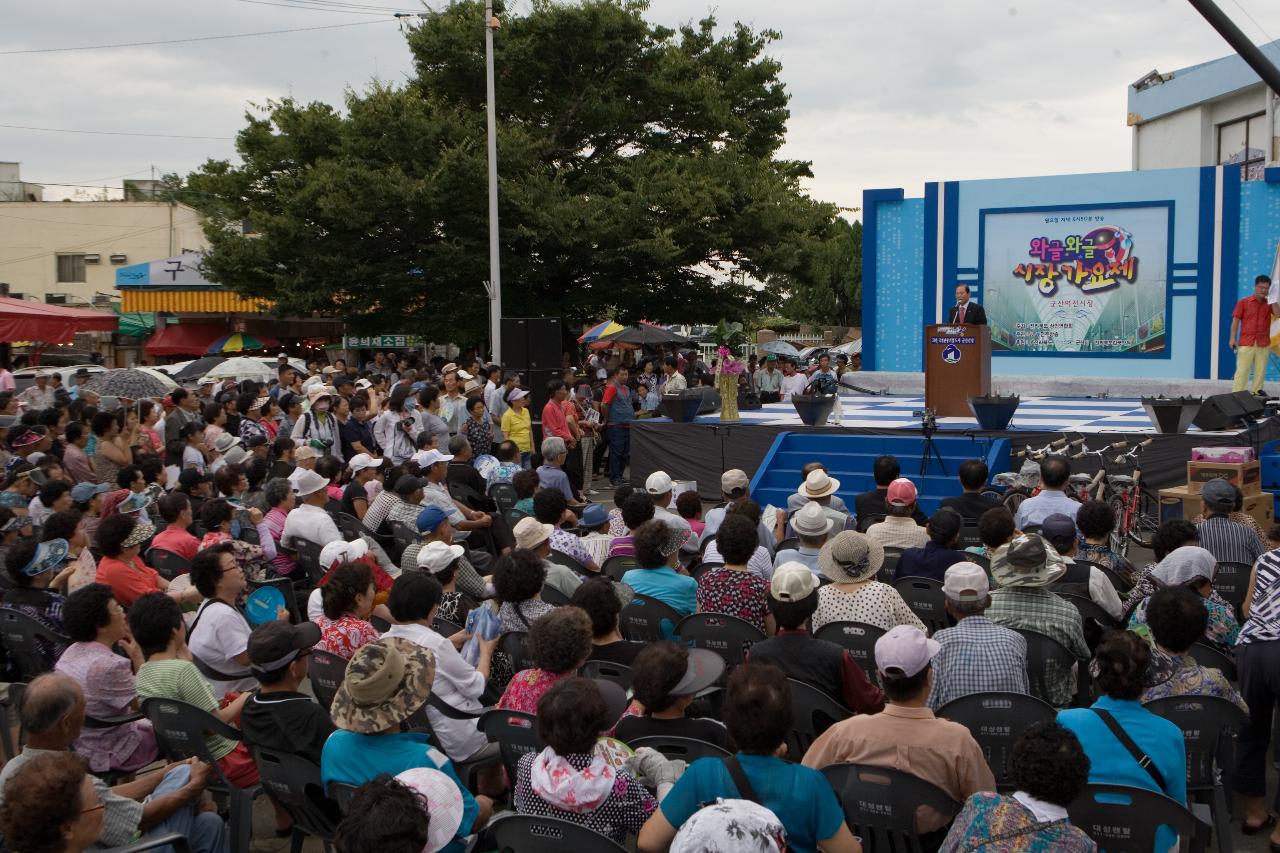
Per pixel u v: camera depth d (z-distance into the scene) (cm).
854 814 382
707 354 4484
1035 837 306
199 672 503
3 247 4131
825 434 1447
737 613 595
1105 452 1244
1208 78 3105
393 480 988
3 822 312
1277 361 1797
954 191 2005
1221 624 571
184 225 4194
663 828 327
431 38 2602
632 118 2803
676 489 988
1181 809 361
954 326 1445
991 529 660
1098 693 591
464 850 400
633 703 470
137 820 395
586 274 2731
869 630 549
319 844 538
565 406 1550
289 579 780
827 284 5388
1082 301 1939
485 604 578
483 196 2469
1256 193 1825
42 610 617
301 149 2619
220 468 951
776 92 3139
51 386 1709
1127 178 1894
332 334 3803
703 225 2589
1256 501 1045
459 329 2700
